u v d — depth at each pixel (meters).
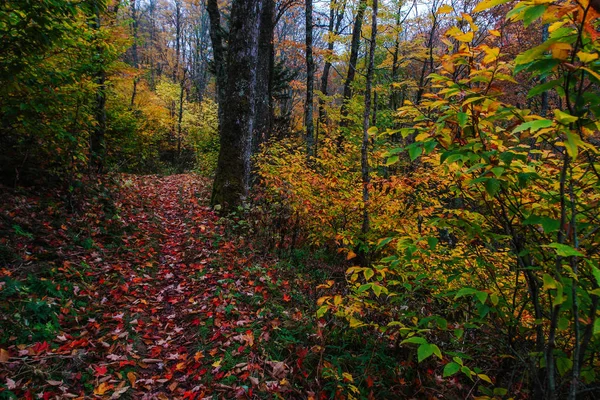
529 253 1.72
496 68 1.58
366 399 2.73
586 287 1.57
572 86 1.33
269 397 2.76
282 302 4.23
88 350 3.07
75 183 6.04
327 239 6.02
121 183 8.24
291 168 6.43
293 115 26.47
